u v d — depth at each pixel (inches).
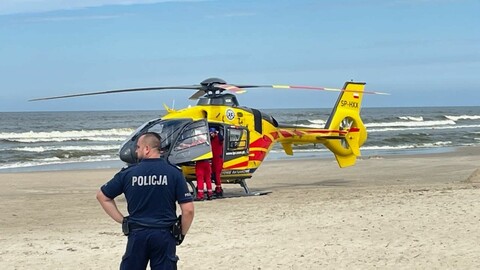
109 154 1533.0
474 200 513.3
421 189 662.5
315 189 736.3
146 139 221.1
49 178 946.7
